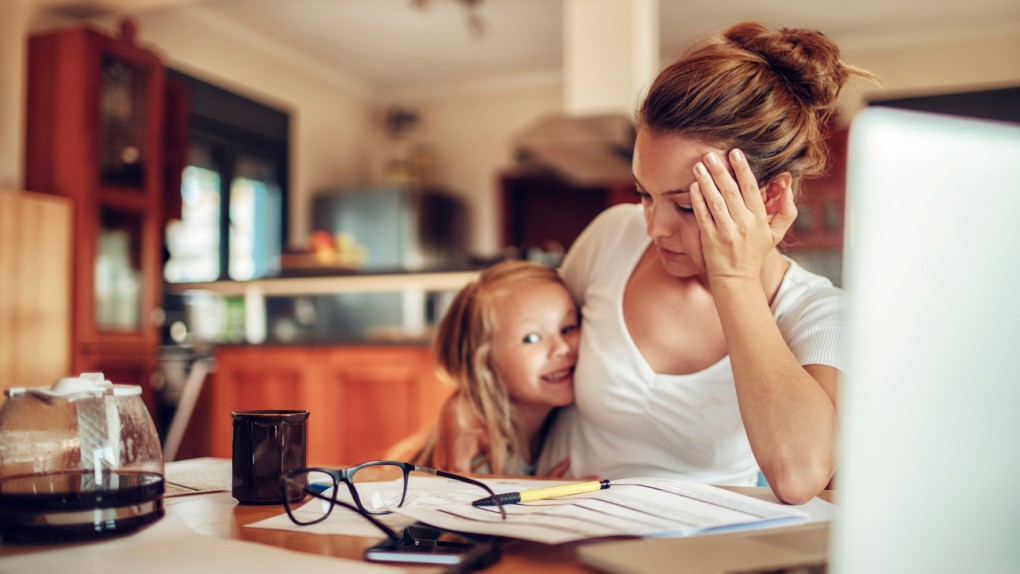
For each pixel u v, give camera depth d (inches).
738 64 35.3
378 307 219.5
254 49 218.5
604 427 46.0
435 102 271.3
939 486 15.5
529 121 259.8
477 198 265.1
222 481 35.4
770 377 32.8
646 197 38.5
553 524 24.2
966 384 15.5
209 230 204.1
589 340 45.5
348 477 27.7
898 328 15.2
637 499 28.2
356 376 121.3
